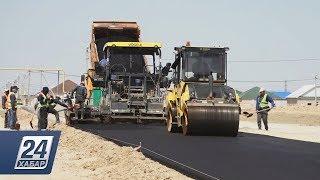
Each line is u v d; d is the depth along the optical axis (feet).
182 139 104.78
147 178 60.23
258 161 69.67
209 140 103.45
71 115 162.40
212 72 124.26
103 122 166.91
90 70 170.30
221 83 124.06
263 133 137.90
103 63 164.35
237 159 71.72
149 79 166.61
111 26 180.86
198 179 57.06
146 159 72.18
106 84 165.17
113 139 99.96
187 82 123.54
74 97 165.99
